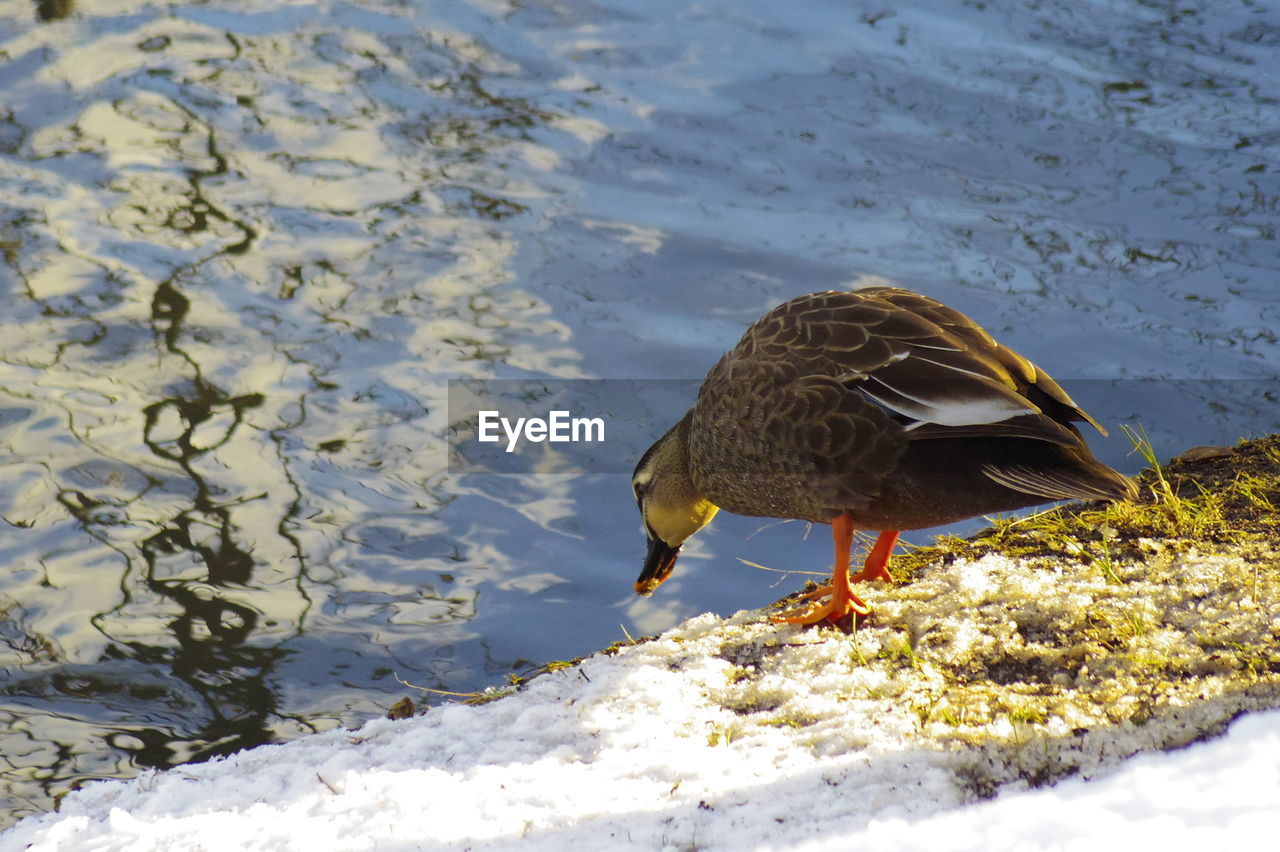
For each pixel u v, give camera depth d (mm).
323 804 4707
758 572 8469
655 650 5777
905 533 8469
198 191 12273
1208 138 12867
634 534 8812
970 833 3652
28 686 7531
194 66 14344
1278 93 13508
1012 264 11375
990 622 5566
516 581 8422
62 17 15359
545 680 5828
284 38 14977
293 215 12016
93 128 13156
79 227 11758
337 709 7414
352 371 10242
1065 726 4555
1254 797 3498
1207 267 11203
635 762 4711
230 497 9008
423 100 13781
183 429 9594
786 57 14539
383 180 12539
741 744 4797
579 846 4121
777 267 11359
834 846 3752
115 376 10109
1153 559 6012
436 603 8211
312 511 8945
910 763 4375
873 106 13594
